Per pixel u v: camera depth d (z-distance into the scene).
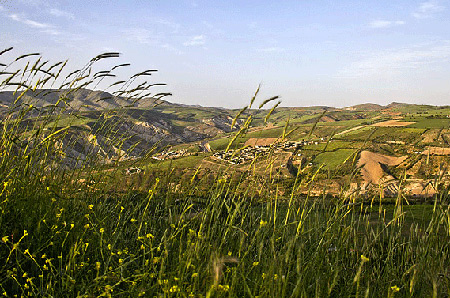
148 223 3.61
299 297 2.61
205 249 2.85
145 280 2.70
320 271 3.13
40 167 3.82
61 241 3.17
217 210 3.02
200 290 2.48
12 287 2.69
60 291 2.52
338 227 3.31
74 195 3.78
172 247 3.19
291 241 2.67
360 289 3.06
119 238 3.44
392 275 3.27
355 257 3.53
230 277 2.70
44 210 3.40
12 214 3.28
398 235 3.58
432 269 2.96
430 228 3.15
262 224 2.92
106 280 2.77
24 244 3.05
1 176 3.48
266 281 2.49
